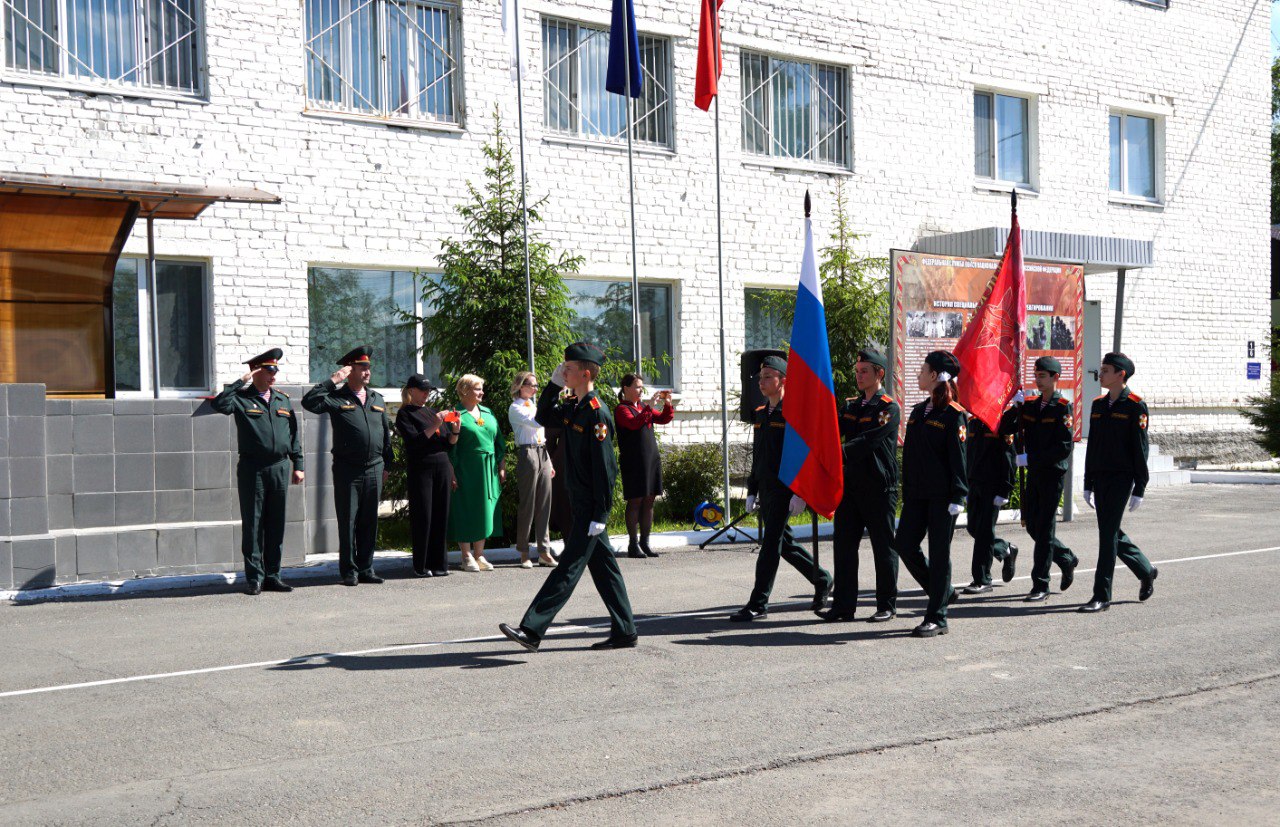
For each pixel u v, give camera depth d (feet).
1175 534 46.29
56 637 27.78
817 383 28.73
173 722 20.26
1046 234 55.36
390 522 47.47
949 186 65.98
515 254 45.70
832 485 28.63
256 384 34.71
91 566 34.68
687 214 57.67
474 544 39.06
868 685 22.61
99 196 37.45
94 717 20.62
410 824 15.39
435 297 51.55
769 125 60.54
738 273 59.11
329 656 25.45
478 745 18.79
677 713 20.63
